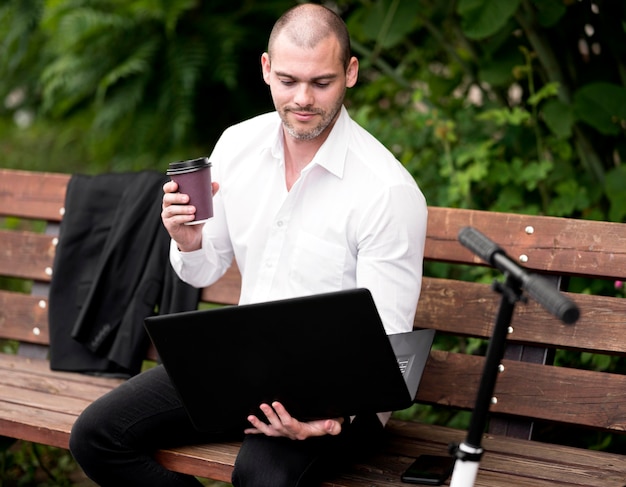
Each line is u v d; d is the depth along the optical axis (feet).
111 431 12.34
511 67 18.45
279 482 11.38
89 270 15.83
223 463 12.09
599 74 18.90
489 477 11.93
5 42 34.24
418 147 20.17
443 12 19.40
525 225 13.67
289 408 11.34
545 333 13.41
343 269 12.44
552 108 17.79
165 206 12.28
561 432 16.79
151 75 32.30
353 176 12.34
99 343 15.31
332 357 10.94
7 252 17.08
